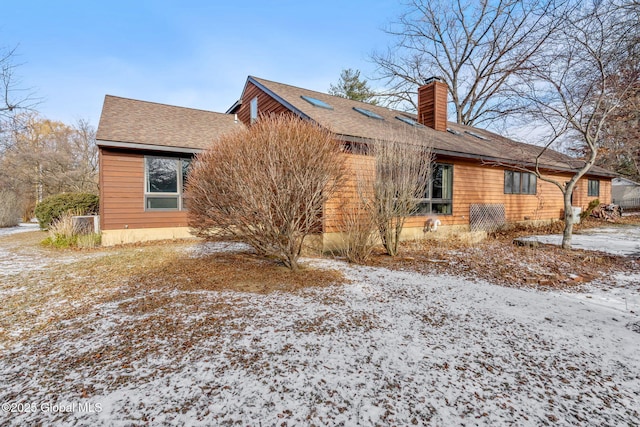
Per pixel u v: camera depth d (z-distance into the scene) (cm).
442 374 225
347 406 189
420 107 1207
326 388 206
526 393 205
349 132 717
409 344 270
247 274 494
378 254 685
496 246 795
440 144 888
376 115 1068
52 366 230
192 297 382
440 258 648
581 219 1369
